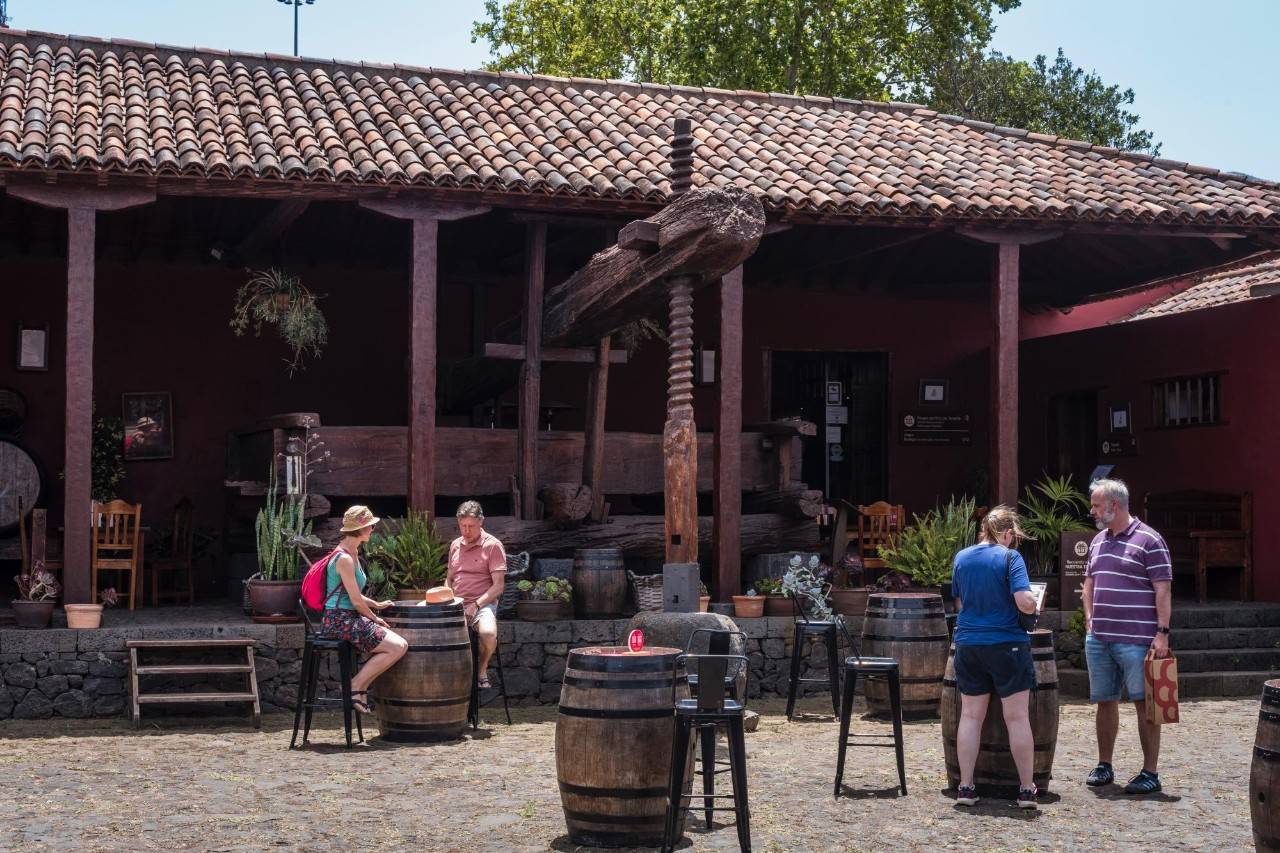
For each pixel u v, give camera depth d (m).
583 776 5.98
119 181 10.34
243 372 14.88
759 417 16.84
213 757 8.24
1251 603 13.64
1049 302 17.78
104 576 13.54
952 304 17.62
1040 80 31.31
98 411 14.36
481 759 8.20
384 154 11.31
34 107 11.15
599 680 6.01
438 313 15.48
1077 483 17.30
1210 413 14.90
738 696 9.32
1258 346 14.20
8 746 8.57
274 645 10.20
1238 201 13.09
